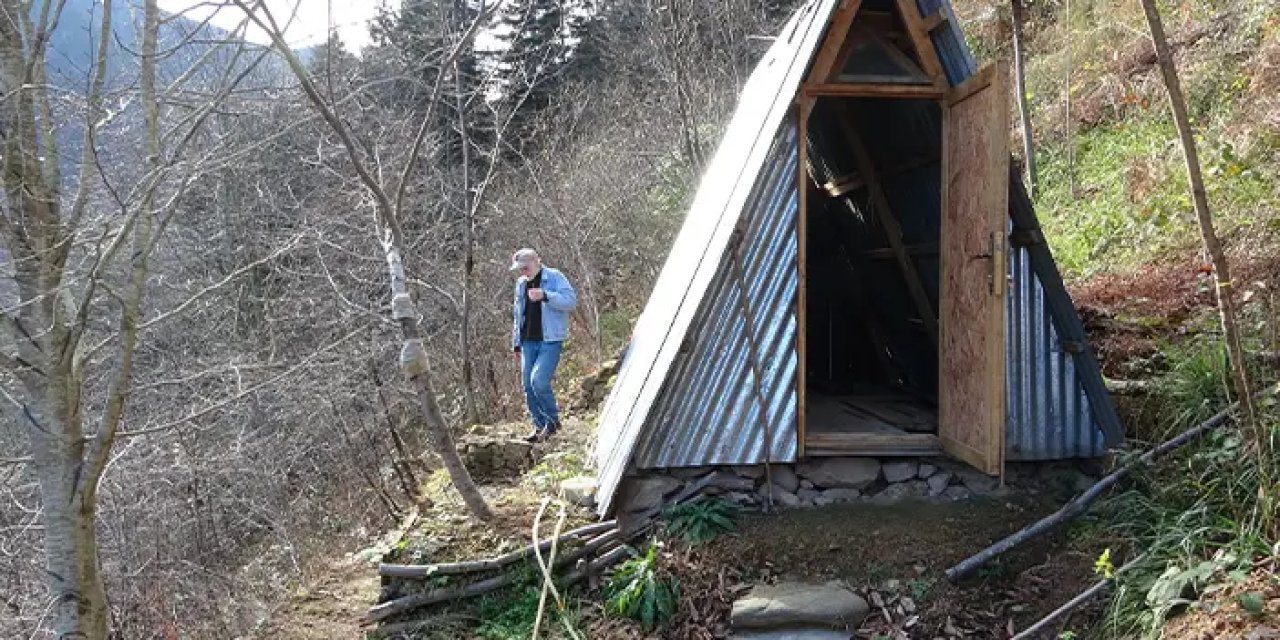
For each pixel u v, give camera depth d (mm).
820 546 4969
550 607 5012
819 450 5363
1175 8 11086
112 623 7746
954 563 4816
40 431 5426
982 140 4836
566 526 5512
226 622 7762
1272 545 3746
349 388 10695
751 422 5320
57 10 5137
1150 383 5609
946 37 5035
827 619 4523
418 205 12719
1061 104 11414
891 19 5371
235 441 9516
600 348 12594
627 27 18797
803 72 5039
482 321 12805
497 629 4926
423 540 5508
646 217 15219
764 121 5711
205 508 9289
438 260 12211
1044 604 4480
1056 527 4887
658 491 5348
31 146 5258
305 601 6309
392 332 11125
